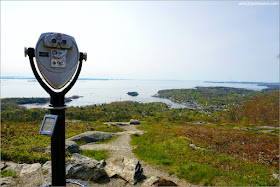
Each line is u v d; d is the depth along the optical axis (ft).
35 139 43.21
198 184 20.74
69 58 12.28
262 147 40.19
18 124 61.62
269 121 150.71
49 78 11.80
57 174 11.84
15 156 24.76
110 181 19.53
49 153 29.48
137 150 35.27
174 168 25.66
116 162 23.84
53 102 11.75
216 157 31.04
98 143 45.93
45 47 11.53
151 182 18.21
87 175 19.26
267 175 23.89
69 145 34.58
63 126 12.01
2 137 41.42
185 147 36.68
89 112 213.46
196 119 229.66
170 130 61.05
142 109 313.94
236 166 26.86
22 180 17.42
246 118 178.91
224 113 251.19
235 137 51.01
